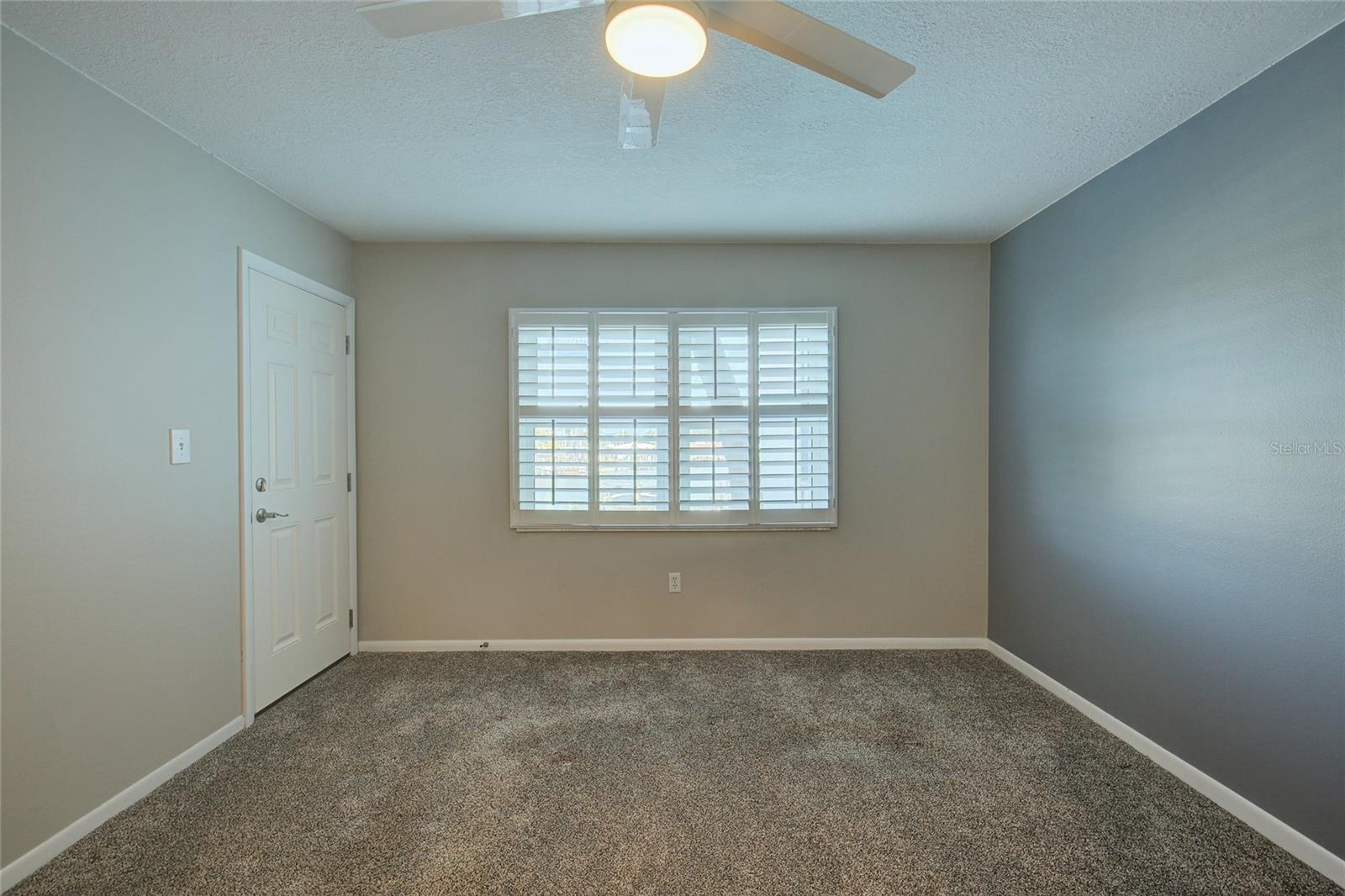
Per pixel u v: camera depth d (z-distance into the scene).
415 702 2.74
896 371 3.39
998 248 3.32
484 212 2.94
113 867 1.68
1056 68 1.80
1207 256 2.00
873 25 1.61
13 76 1.62
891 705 2.71
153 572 2.06
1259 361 1.83
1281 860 1.71
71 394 1.78
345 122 2.10
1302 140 1.70
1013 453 3.17
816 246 3.42
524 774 2.15
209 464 2.32
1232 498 1.92
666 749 2.32
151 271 2.05
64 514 1.76
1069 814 1.92
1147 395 2.27
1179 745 2.12
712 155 2.37
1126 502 2.37
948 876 1.65
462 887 1.62
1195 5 1.53
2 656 1.60
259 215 2.60
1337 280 1.62
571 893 1.59
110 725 1.90
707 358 3.39
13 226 1.62
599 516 3.40
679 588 3.43
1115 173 2.43
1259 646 1.83
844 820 1.89
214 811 1.94
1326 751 1.65
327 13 1.55
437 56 1.74
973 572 3.43
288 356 2.80
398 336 3.38
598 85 1.89
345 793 2.03
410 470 3.39
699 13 1.19
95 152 1.85
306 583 2.93
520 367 3.38
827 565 3.41
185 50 1.70
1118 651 2.42
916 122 2.11
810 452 3.40
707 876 1.65
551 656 3.31
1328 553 1.64
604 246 3.41
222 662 2.38
